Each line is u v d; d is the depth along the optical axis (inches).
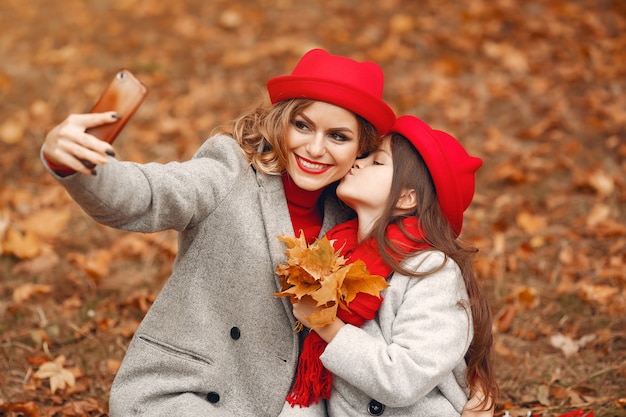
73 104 212.1
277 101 84.2
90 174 66.6
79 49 244.1
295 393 86.1
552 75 221.6
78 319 133.2
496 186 177.5
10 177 180.4
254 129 87.0
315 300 81.4
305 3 270.2
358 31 249.1
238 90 219.9
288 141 83.3
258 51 239.3
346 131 82.4
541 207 169.2
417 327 81.1
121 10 274.8
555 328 132.0
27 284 141.1
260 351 85.7
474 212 167.5
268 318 85.1
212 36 251.4
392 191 85.4
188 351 84.8
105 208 70.1
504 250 153.3
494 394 90.7
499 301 137.6
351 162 84.9
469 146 191.3
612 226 157.3
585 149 189.3
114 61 236.7
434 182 85.7
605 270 144.6
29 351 124.2
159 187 75.2
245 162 85.8
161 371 86.4
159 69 230.5
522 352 126.3
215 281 84.4
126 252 154.1
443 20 254.5
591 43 235.0
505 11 254.4
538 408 113.2
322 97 80.2
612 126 196.1
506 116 204.5
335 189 92.1
